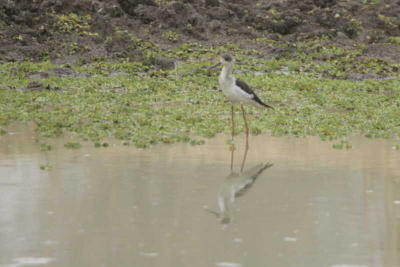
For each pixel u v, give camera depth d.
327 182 12.87
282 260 9.01
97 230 10.09
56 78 24.98
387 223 10.45
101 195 11.87
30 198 11.65
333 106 21.98
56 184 12.52
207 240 9.70
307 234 9.98
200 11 35.53
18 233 9.93
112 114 19.50
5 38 29.59
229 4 36.94
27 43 29.72
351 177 13.26
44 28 30.56
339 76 27.98
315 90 24.81
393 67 29.81
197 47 32.03
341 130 18.02
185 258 9.05
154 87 24.14
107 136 17.00
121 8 34.34
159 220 10.54
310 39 34.47
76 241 9.63
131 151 15.37
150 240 9.69
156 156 14.92
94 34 31.39
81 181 12.74
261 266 8.81
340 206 11.33
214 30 34.06
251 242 9.65
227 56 16.88
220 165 14.20
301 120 19.19
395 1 40.78
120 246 9.45
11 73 25.77
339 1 40.03
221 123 18.64
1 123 18.08
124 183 12.66
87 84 24.25
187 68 27.88
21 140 16.34
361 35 36.09
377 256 9.15
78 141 16.38
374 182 12.87
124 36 31.41
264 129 18.06
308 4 38.47
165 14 33.94
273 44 33.22
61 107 20.58
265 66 29.28
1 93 22.23
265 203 11.51
